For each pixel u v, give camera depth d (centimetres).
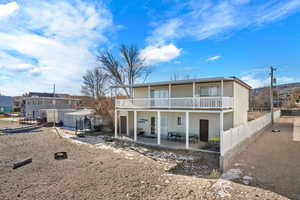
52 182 672
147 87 1809
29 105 4050
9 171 809
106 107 2356
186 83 1462
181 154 1115
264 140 1298
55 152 1183
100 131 2150
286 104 4991
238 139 962
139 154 1126
